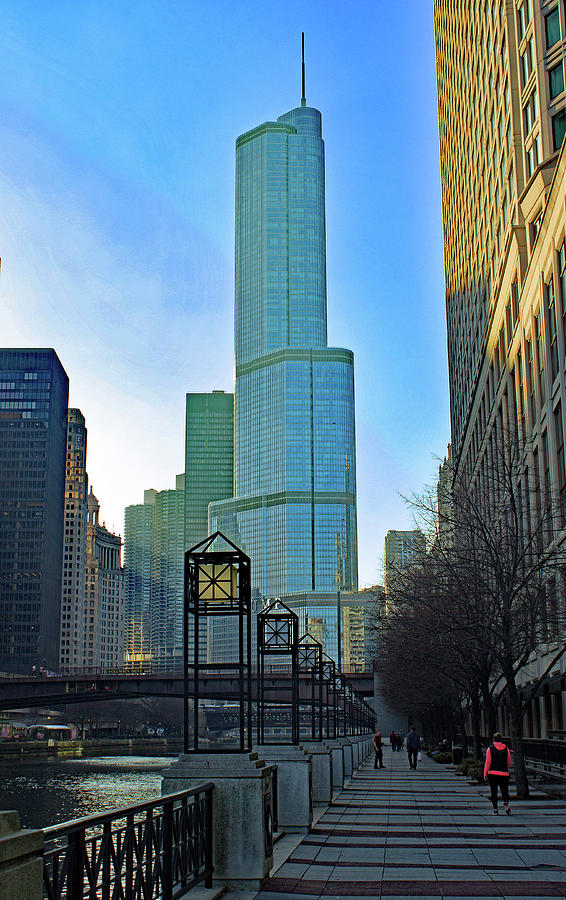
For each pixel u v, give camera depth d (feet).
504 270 195.93
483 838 58.95
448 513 162.81
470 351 279.90
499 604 106.63
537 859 50.21
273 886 42.14
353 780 123.54
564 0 156.35
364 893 40.78
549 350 152.05
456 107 304.71
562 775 99.66
